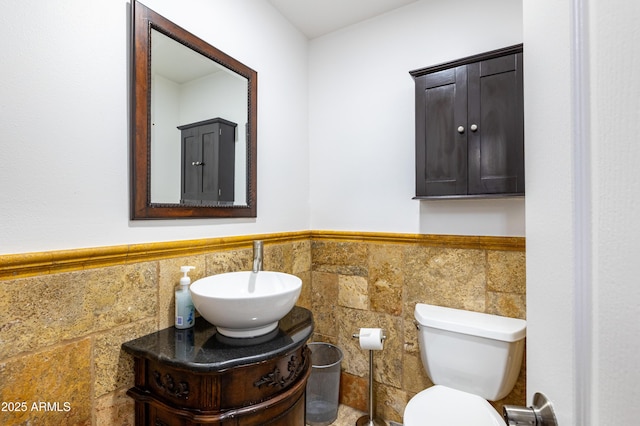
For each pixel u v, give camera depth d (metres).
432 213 1.67
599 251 0.34
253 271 1.41
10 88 0.83
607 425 0.32
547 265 0.48
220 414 0.92
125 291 1.07
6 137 0.82
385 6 1.79
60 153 0.92
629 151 0.30
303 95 2.07
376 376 1.81
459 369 1.38
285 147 1.89
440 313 1.52
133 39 1.09
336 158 2.01
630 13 0.30
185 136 1.29
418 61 1.73
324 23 1.95
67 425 0.91
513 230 1.47
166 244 1.20
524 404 1.41
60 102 0.92
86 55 0.98
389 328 1.78
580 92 0.38
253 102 1.62
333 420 1.76
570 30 0.40
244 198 1.58
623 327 0.30
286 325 1.25
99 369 0.99
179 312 1.19
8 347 0.80
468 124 1.47
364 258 1.87
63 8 0.93
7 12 0.82
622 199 0.31
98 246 1.00
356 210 1.93
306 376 1.18
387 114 1.83
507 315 1.47
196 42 1.32
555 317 0.45
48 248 0.89
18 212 0.84
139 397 1.03
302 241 2.00
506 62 1.39
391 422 1.76
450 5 1.65
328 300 2.00
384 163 1.84
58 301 0.90
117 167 1.06
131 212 1.09
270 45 1.77
